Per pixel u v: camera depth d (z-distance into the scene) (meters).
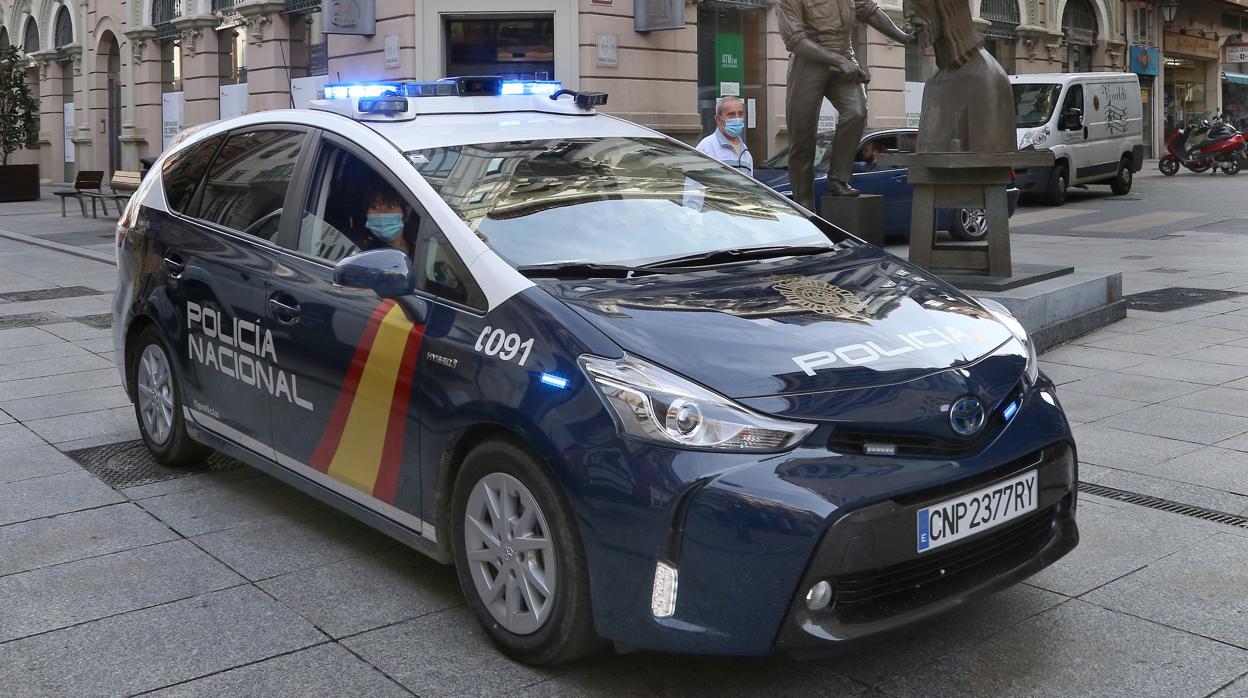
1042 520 3.44
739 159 9.88
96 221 18.80
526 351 3.25
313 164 4.35
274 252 4.37
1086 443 5.48
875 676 3.26
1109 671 3.27
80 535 4.50
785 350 3.16
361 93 4.69
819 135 14.18
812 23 9.55
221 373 4.64
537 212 3.85
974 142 7.90
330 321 3.97
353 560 4.22
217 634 3.61
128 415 6.39
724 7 19.05
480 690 3.22
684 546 2.89
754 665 3.34
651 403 2.98
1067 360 7.27
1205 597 3.75
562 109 4.75
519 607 3.35
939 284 3.91
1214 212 16.94
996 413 3.27
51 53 28.47
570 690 3.21
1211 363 7.06
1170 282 10.25
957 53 7.91
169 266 4.98
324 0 17.16
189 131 5.50
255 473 5.29
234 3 21.22
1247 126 32.59
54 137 29.00
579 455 3.03
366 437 3.82
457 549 3.54
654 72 17.97
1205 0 34.38
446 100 4.60
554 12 17.11
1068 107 19.44
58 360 7.89
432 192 3.81
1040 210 18.47
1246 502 4.64
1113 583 3.87
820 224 4.41
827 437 2.97
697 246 3.97
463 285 3.55
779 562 2.85
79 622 3.71
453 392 3.41
